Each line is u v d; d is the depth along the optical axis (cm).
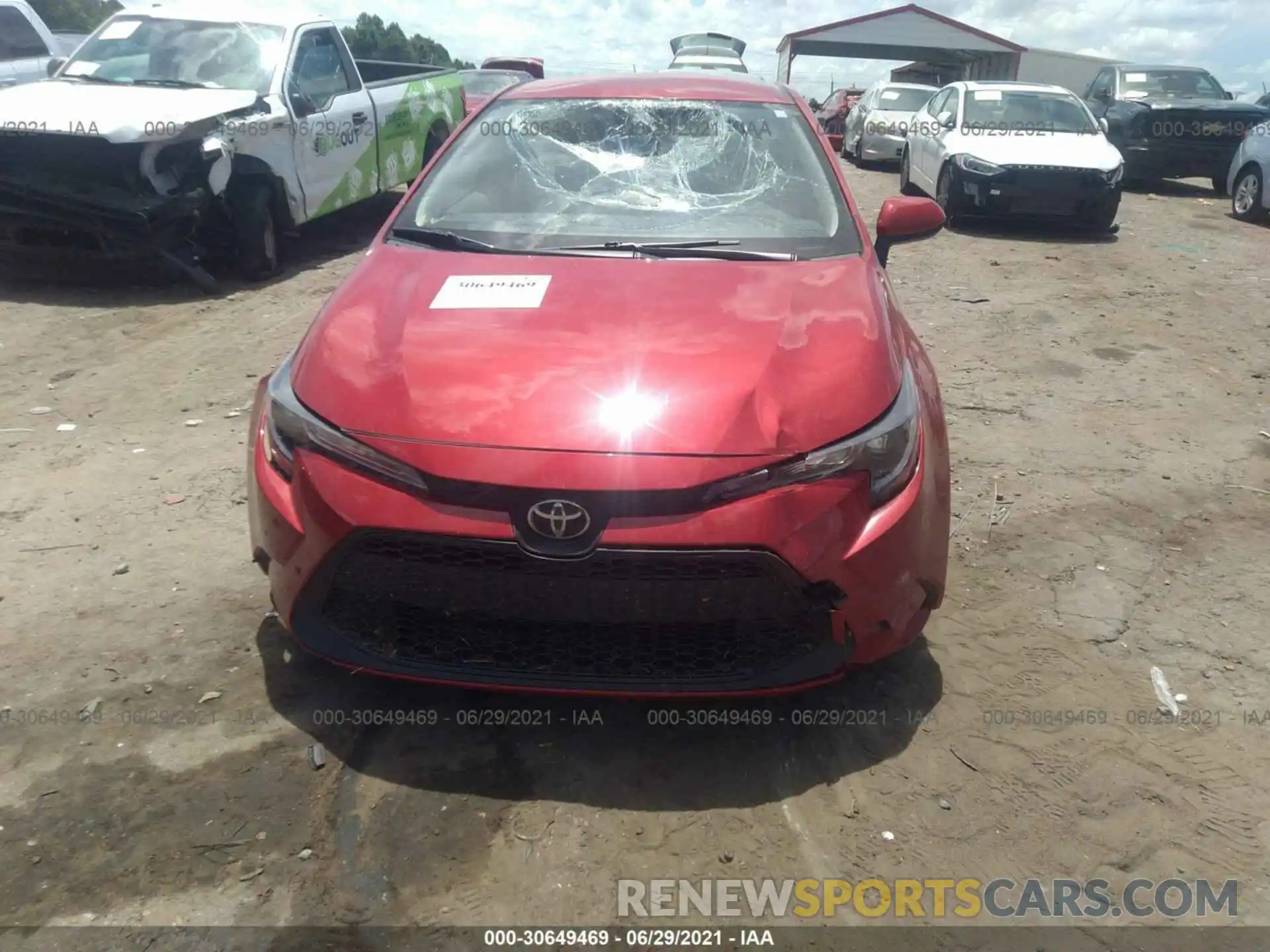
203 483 419
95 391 524
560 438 236
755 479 233
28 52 1061
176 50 771
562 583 233
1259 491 424
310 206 794
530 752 268
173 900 223
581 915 222
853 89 2467
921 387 287
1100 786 260
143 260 680
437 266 319
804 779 261
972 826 248
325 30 859
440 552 236
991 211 1010
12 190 649
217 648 309
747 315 283
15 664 300
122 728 274
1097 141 1040
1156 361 596
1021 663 308
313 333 292
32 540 372
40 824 242
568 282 303
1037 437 477
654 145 385
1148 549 375
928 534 257
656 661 245
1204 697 295
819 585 238
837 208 361
